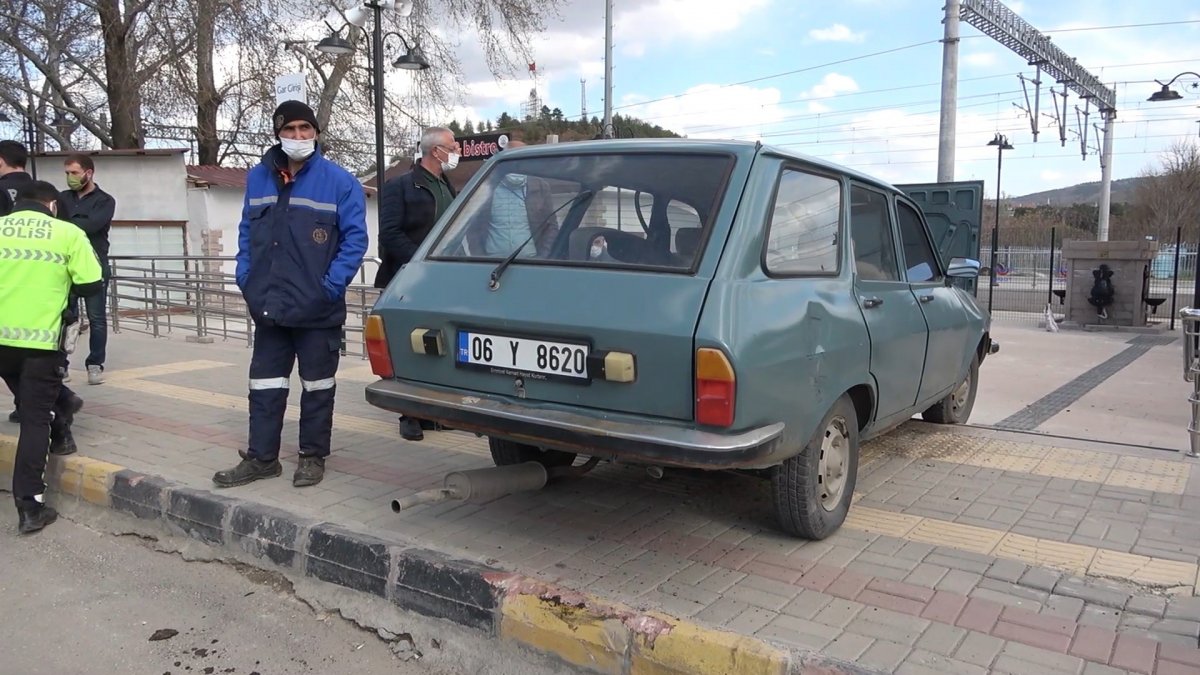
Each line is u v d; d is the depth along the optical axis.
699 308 3.26
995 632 3.27
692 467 3.27
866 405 4.49
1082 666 3.02
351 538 4.07
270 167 4.84
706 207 3.58
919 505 4.74
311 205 4.79
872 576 3.78
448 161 6.02
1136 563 3.92
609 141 4.18
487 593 3.58
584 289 3.53
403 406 3.87
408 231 5.94
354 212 4.93
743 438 3.23
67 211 7.54
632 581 3.72
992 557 3.99
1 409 6.89
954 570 3.84
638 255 3.61
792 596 3.57
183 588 4.25
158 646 3.67
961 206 9.45
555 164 4.18
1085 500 4.83
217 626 3.86
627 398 3.38
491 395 3.71
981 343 6.71
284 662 3.56
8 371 4.91
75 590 4.21
